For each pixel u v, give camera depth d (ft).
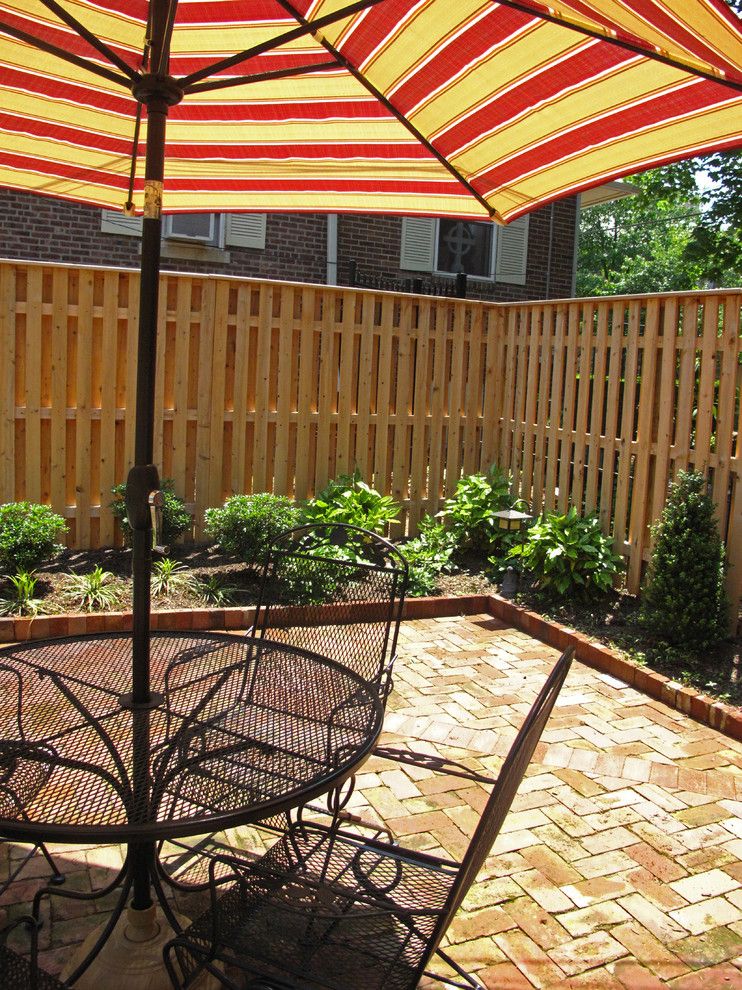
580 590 20.94
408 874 8.39
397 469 26.03
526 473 25.35
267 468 24.71
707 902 10.22
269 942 7.02
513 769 6.15
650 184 50.57
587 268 106.01
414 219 39.40
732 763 13.74
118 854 10.85
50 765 7.61
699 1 6.37
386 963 6.86
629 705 15.96
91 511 22.71
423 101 9.59
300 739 8.45
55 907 9.65
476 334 26.40
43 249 32.42
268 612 12.91
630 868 10.85
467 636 19.65
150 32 8.07
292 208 12.78
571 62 8.14
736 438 18.44
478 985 8.45
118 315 22.43
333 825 9.46
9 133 10.93
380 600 12.50
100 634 11.28
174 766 7.63
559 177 10.27
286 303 24.04
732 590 18.08
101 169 11.86
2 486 21.89
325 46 9.20
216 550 23.26
